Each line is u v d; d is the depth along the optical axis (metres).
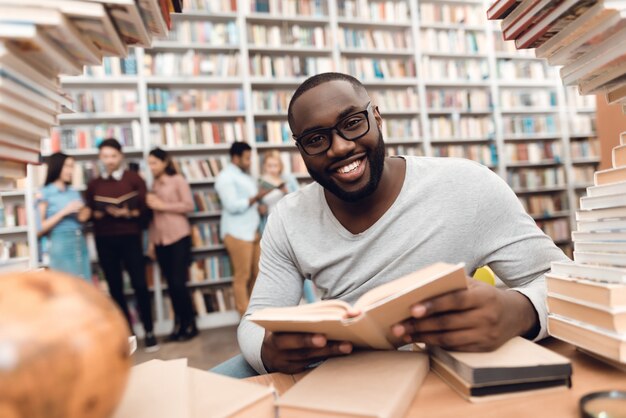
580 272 0.54
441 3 4.79
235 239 3.40
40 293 0.28
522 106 4.93
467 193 0.83
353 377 0.50
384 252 0.84
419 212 0.83
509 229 0.83
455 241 0.82
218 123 3.97
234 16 4.02
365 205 0.84
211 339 3.30
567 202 4.94
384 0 4.55
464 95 4.74
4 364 0.24
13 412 0.25
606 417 0.38
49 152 3.54
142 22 0.54
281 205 0.96
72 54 0.54
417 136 4.57
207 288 3.94
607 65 0.53
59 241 2.85
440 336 0.52
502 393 0.47
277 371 0.64
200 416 0.39
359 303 0.47
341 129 0.75
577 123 5.04
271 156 3.59
